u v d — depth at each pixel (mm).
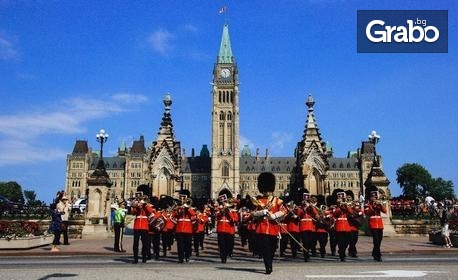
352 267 16578
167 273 14648
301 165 59781
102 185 39500
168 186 66562
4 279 13023
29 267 16547
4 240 25531
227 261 20328
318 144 58812
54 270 15359
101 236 37969
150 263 19047
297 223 22641
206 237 39875
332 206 23203
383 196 39844
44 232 31328
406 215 44250
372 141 41562
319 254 24719
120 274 14320
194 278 13375
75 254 23484
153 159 67250
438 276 13602
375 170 40625
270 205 14930
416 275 13844
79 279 13062
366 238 37750
